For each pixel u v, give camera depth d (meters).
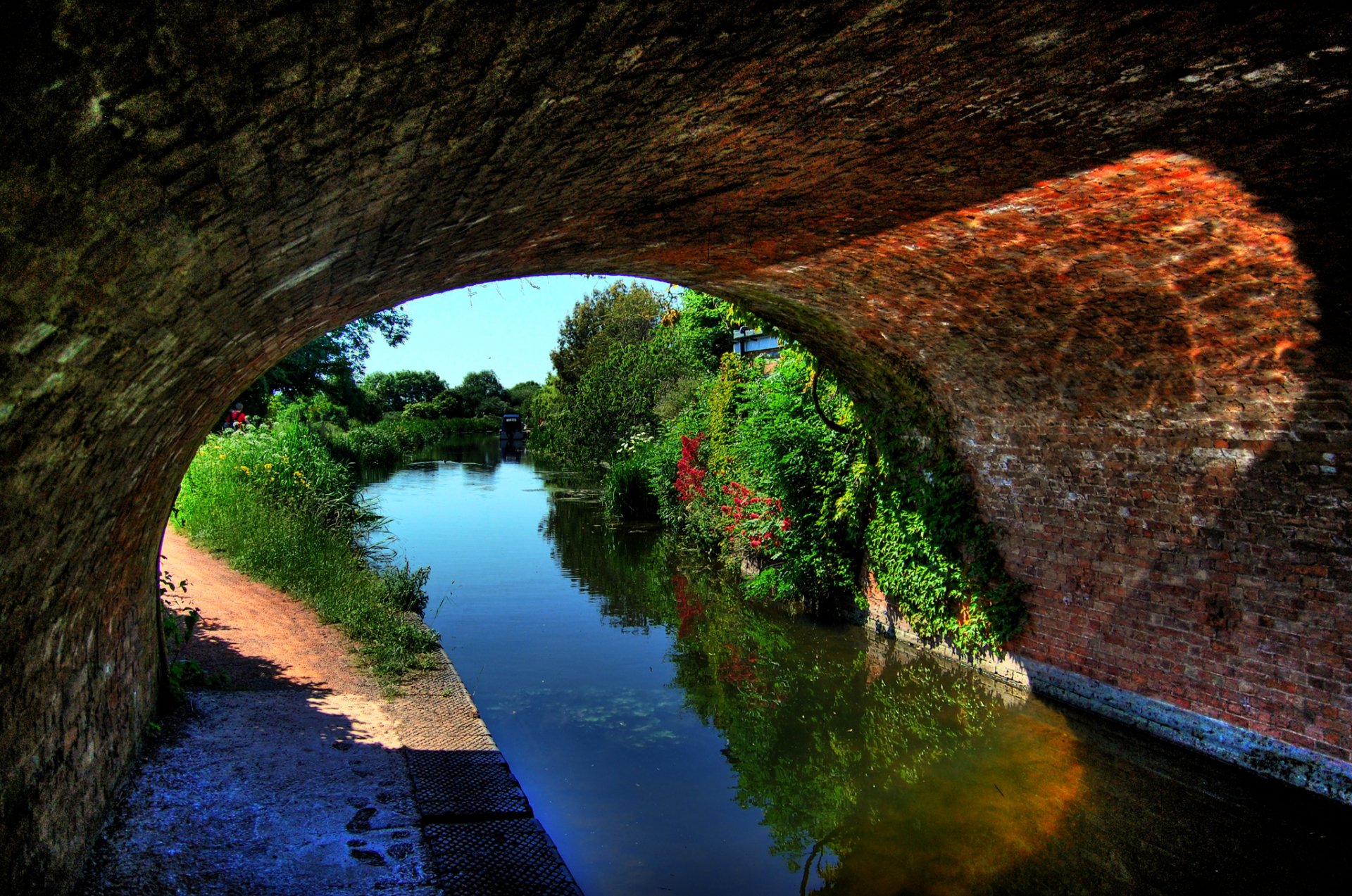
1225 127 3.54
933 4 2.51
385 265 3.99
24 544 2.29
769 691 7.73
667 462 16.39
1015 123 3.59
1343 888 4.60
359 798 4.40
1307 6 2.64
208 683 5.94
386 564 12.11
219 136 1.61
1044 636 7.36
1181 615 6.18
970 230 5.10
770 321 8.88
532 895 3.65
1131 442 6.43
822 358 9.05
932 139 3.74
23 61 1.07
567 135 2.94
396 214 3.04
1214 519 5.93
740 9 2.31
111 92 1.27
